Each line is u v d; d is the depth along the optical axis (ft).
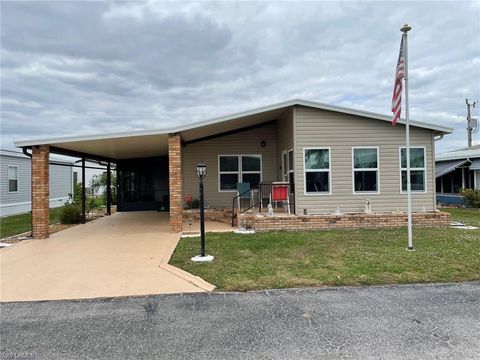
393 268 18.78
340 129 34.68
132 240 28.96
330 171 34.53
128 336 11.69
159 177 58.08
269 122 44.52
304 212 34.04
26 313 13.82
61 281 17.89
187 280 17.60
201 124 32.37
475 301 14.37
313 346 10.77
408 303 14.20
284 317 12.98
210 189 44.09
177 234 31.42
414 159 35.50
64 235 32.89
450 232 29.91
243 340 11.24
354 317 12.88
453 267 18.95
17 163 59.41
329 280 17.10
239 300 14.85
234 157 44.39
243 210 38.34
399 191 35.12
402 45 24.11
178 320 12.90
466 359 9.88
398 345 10.75
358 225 32.37
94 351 10.72
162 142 37.83
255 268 19.22
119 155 49.55
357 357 10.09
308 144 34.42
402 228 32.01
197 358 10.19
